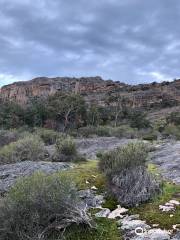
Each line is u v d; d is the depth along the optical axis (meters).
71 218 8.04
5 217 7.62
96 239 7.57
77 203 8.30
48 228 7.75
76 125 61.28
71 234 7.74
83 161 15.50
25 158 16.59
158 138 31.16
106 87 148.12
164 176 10.93
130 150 10.47
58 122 60.94
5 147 17.73
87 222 7.92
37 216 7.54
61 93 70.81
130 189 9.05
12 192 8.33
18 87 153.25
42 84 153.88
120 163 9.81
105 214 8.48
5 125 52.25
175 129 37.72
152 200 8.80
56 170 12.80
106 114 70.12
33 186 8.07
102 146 25.36
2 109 58.12
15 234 7.46
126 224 7.92
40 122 58.41
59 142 17.09
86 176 10.91
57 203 7.91
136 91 137.50
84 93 146.38
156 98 125.56
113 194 9.24
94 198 9.23
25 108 62.78
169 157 13.53
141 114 66.12
